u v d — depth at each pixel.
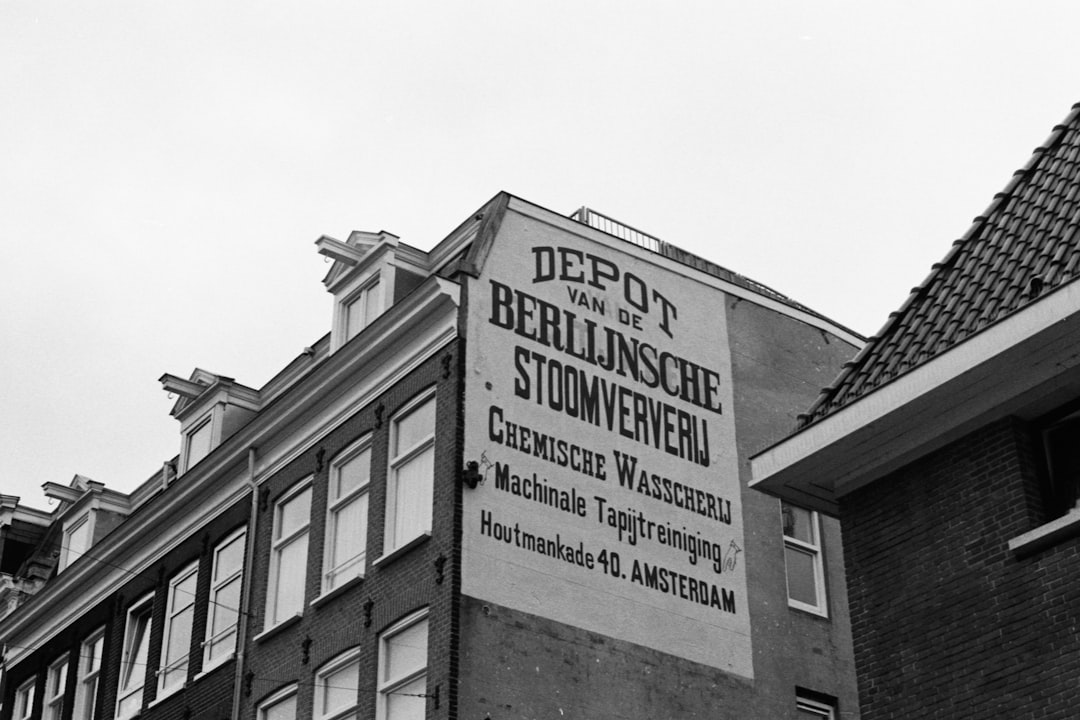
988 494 16.34
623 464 26.50
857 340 31.55
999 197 18.38
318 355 31.00
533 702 23.50
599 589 25.16
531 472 25.22
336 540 27.05
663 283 28.73
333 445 27.86
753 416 28.89
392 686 24.05
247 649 28.31
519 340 26.09
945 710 16.00
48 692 36.03
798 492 18.28
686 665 25.59
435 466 24.89
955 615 16.25
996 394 16.22
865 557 17.50
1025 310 15.45
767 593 27.42
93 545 36.25
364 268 29.02
